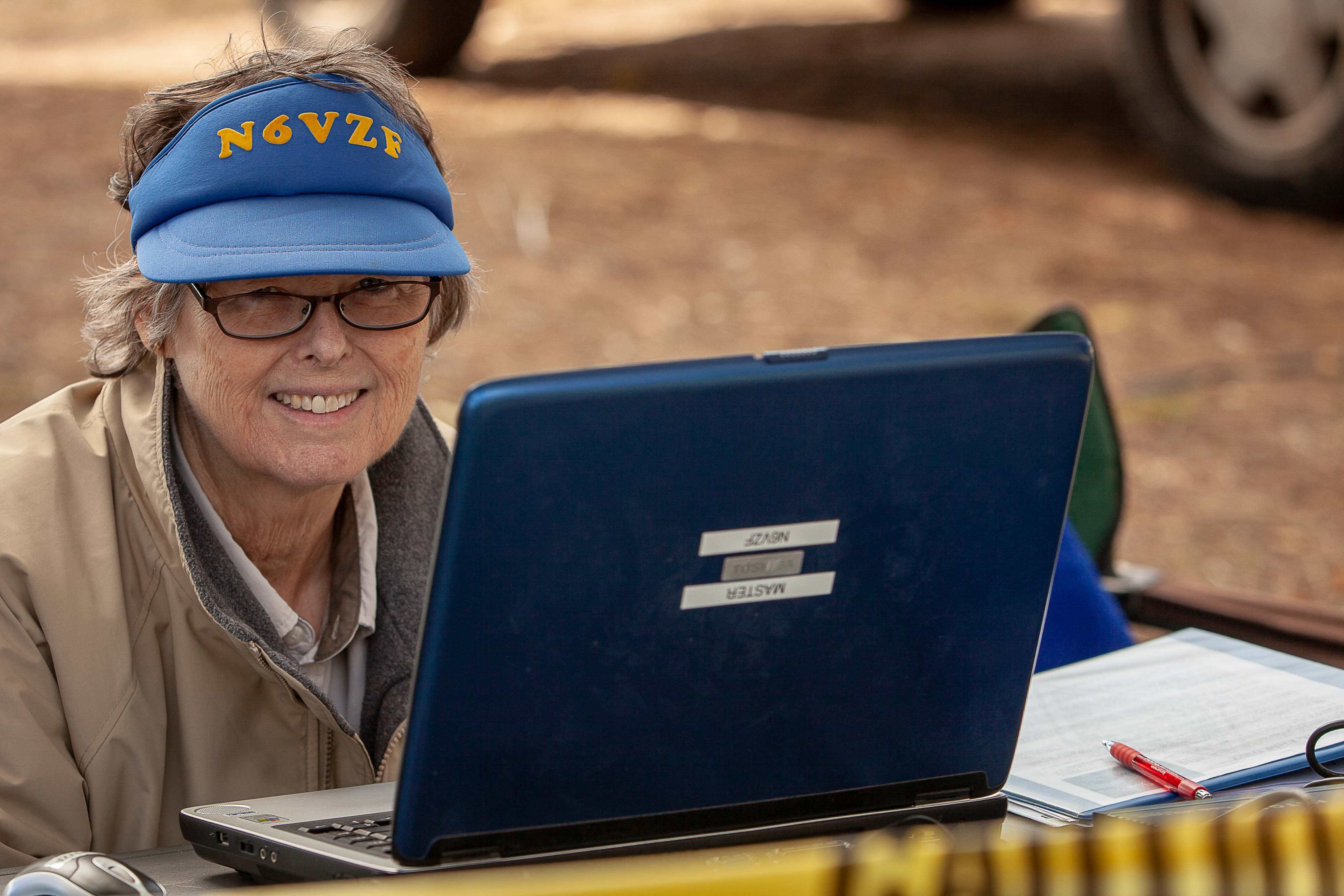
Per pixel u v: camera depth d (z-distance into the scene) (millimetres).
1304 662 2785
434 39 13047
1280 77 10211
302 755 2572
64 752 2354
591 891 1321
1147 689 2662
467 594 1669
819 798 1989
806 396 1727
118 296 2480
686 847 1907
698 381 1675
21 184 9531
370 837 1905
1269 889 1427
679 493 1716
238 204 2254
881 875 1390
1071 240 10250
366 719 2766
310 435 2379
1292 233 10547
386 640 2758
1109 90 13883
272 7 13375
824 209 10570
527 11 17641
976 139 12555
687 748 1866
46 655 2383
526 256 9273
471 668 1705
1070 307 3828
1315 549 6430
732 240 9844
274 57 2441
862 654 1914
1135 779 2289
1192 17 10680
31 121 11008
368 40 2594
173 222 2283
